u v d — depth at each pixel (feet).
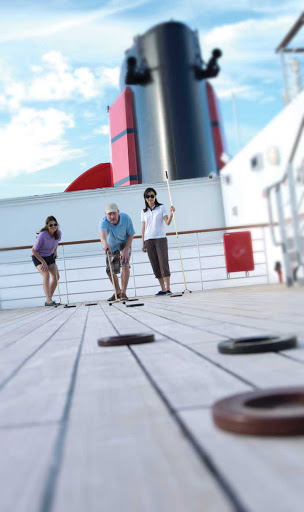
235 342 4.83
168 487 1.79
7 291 29.96
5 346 7.06
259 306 5.67
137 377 3.93
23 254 32.35
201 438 2.31
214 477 1.84
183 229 29.27
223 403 2.55
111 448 2.30
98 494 1.78
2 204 32.19
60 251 32.22
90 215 32.37
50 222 21.16
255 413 2.28
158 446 2.26
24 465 2.18
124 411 2.94
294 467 1.85
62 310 17.47
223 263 22.49
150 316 10.39
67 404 3.25
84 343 6.61
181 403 3.01
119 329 8.18
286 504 1.56
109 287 29.35
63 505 1.71
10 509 1.72
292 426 2.17
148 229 19.54
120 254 18.95
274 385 3.22
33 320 12.95
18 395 3.66
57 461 2.19
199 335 6.22
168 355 4.89
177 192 29.50
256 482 1.76
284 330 4.41
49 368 4.75
